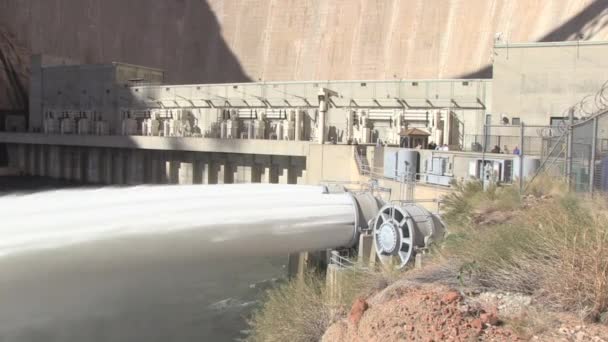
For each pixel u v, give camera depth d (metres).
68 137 65.56
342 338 9.81
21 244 17.30
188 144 54.50
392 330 8.42
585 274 7.89
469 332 7.63
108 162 64.38
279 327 14.44
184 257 19.44
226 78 102.12
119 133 65.75
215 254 20.19
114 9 110.62
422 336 7.89
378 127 47.94
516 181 19.98
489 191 19.20
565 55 38.28
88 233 18.12
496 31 81.94
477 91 43.75
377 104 48.34
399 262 18.45
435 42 87.94
